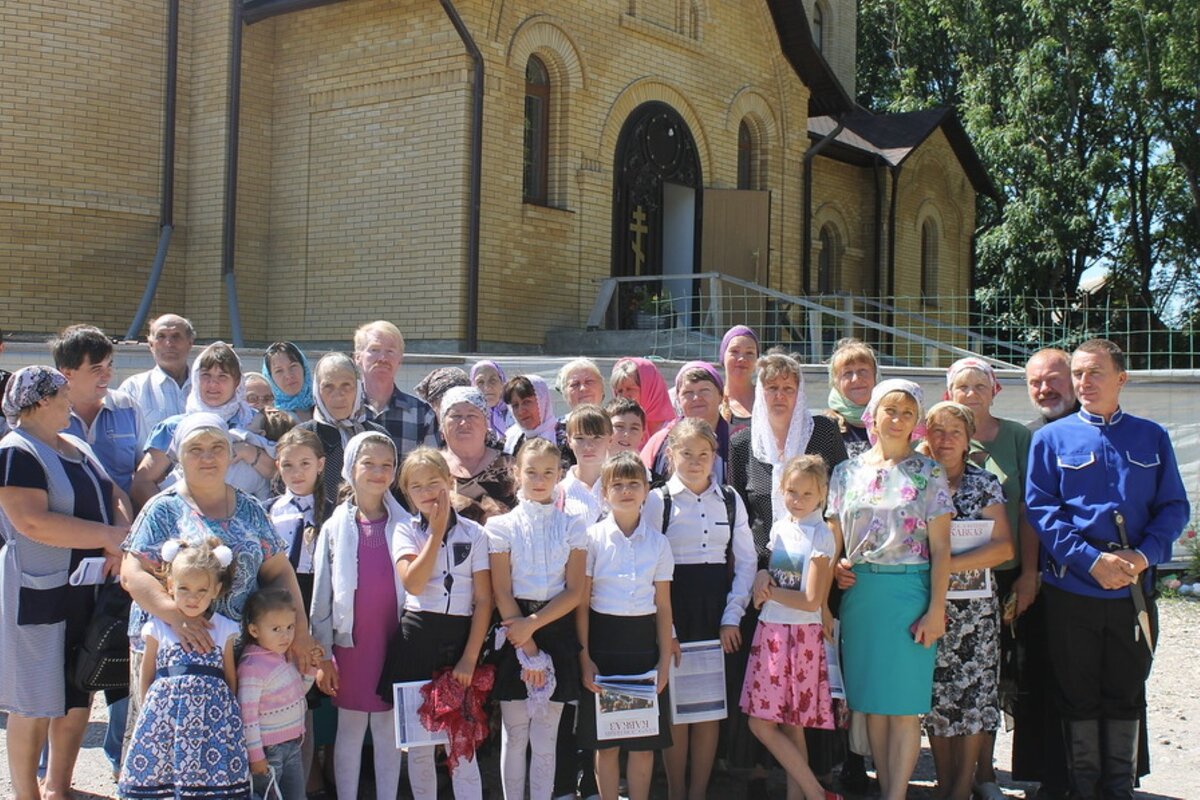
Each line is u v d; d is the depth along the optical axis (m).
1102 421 5.43
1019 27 26.75
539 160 14.93
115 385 10.09
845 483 5.37
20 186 13.77
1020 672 5.77
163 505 4.79
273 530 5.03
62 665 5.00
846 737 5.78
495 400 7.21
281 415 6.12
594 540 5.28
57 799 5.25
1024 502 5.65
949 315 24.58
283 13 14.37
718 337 14.51
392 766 5.17
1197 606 9.92
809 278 19.52
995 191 25.81
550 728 5.18
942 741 5.54
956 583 5.34
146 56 14.60
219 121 14.53
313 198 14.68
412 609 5.11
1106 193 26.58
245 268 14.76
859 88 33.03
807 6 26.61
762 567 5.55
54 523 4.86
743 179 18.69
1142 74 24.12
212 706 4.54
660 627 5.23
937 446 5.40
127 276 14.50
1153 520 5.32
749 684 5.35
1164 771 6.09
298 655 4.90
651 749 5.08
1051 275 25.30
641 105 16.02
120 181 14.45
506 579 5.16
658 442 6.09
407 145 13.92
